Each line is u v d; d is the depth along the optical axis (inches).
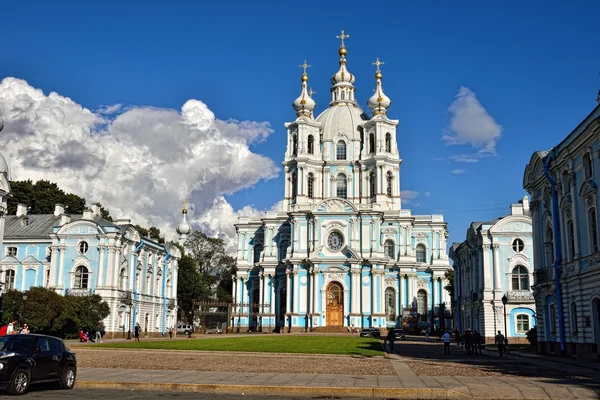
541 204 1808.6
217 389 908.0
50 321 2292.1
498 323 2488.9
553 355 1668.3
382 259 3474.4
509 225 2536.9
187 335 3125.0
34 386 918.4
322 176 3993.6
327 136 4055.1
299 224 3624.5
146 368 1179.3
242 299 3976.4
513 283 2512.3
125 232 2741.1
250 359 1441.9
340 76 4333.2
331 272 3484.3
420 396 859.4
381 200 3860.7
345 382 961.5
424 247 3983.8
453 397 846.5
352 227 3535.9
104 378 994.7
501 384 901.8
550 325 1736.0
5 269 2741.1
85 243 2667.3
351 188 3956.7
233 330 3737.7
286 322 3501.5
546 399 809.5
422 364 1332.4
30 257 2733.8
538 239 1820.9
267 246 3880.4
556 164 1644.9
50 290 2348.7
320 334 3149.6
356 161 3978.8
